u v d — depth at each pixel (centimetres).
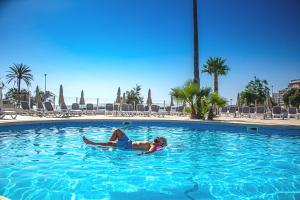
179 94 1678
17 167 511
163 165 550
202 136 1025
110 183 423
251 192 394
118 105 1961
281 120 1739
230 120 1655
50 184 412
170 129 1242
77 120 1327
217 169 530
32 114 1717
